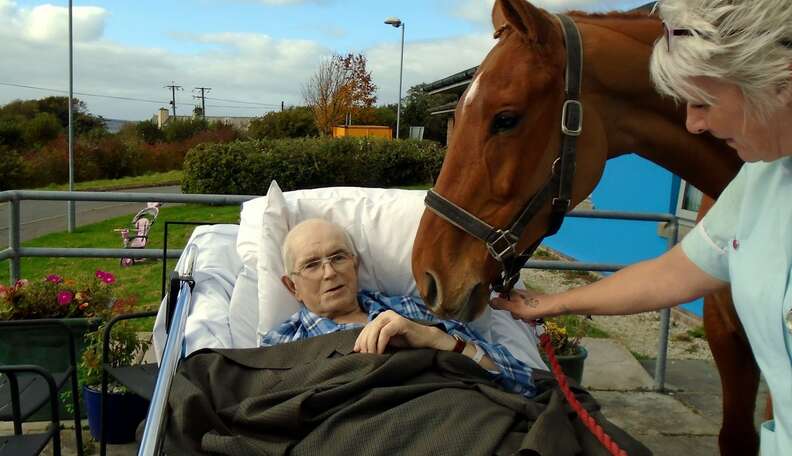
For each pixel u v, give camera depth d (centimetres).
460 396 181
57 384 286
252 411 178
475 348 205
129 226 1191
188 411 168
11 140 2798
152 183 2352
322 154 1797
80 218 1387
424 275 180
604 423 188
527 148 174
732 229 139
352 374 188
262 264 263
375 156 1922
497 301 188
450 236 177
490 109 172
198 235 324
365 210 288
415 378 193
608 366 458
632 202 730
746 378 236
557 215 182
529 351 270
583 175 184
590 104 182
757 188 119
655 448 350
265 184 1702
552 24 177
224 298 279
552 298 178
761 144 105
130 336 342
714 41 97
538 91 172
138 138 3378
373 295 252
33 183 2127
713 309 231
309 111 3288
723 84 103
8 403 270
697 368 470
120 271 800
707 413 394
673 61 104
